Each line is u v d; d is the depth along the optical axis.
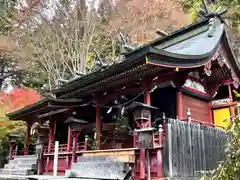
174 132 6.73
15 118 14.62
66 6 24.58
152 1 23.11
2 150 17.03
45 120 13.19
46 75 25.38
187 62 8.07
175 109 10.08
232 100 11.06
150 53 6.90
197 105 10.87
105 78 9.34
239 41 17.09
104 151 7.97
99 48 25.06
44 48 24.67
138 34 23.70
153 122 9.68
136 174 6.85
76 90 11.07
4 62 26.28
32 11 24.00
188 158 6.87
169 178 6.14
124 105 10.55
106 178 6.99
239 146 3.61
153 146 6.59
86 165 7.80
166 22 22.83
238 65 10.92
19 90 21.52
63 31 24.62
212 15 11.34
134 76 8.73
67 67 25.08
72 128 9.78
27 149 14.42
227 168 3.63
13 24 23.72
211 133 8.09
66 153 9.98
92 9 24.95
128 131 12.20
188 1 21.48
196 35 11.88
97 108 11.34
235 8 17.20
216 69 10.86
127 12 24.34
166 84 9.24
